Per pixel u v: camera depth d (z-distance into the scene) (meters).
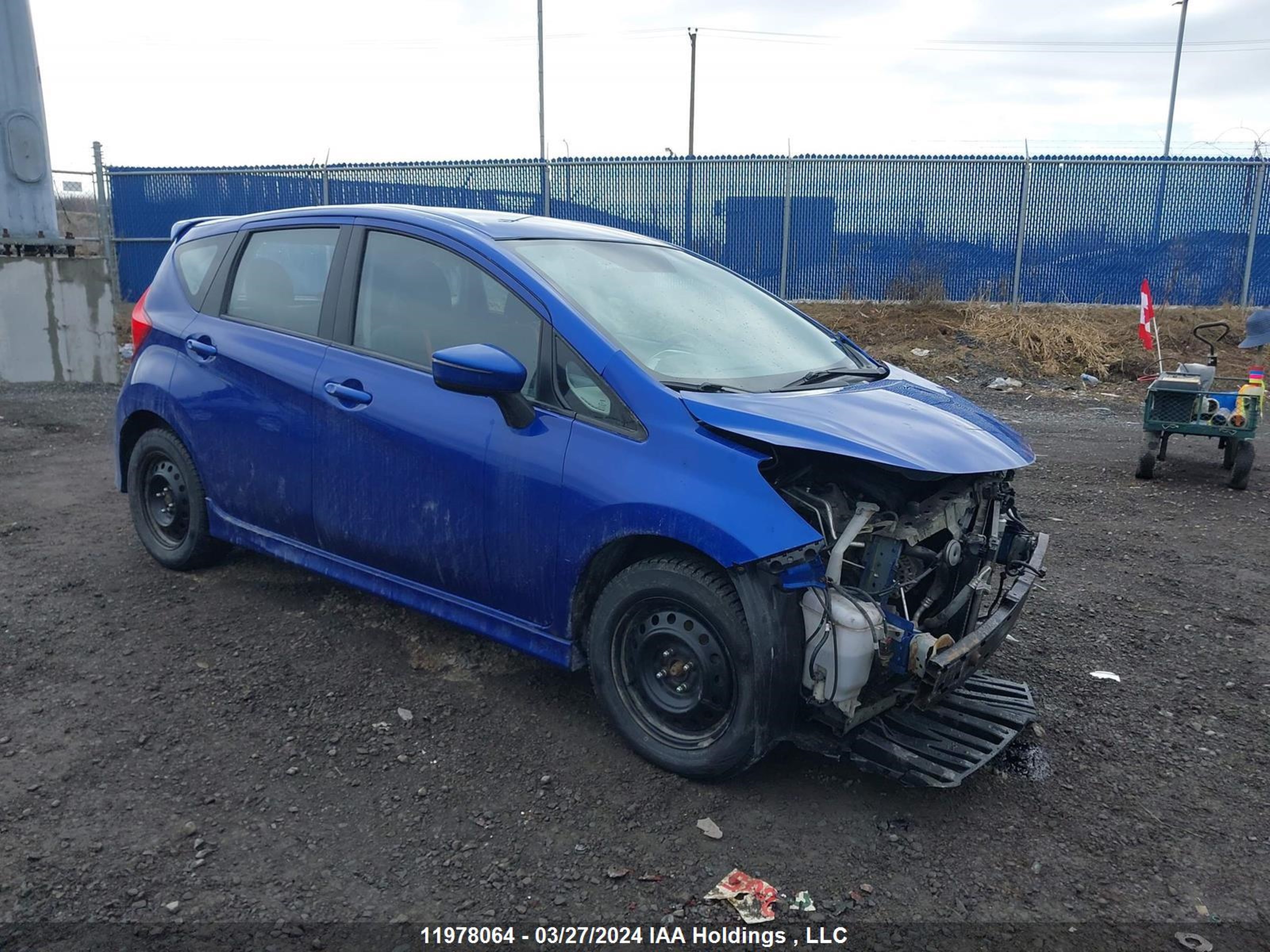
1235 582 5.44
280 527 4.26
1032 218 16.09
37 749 3.28
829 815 3.09
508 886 2.70
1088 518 6.77
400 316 3.86
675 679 3.23
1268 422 10.77
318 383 3.96
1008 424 10.55
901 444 2.99
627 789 3.19
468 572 3.59
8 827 2.85
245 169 16.86
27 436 8.39
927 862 2.88
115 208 17.08
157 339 4.75
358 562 4.01
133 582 4.79
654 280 4.03
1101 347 14.10
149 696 3.68
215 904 2.58
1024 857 2.92
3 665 3.88
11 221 11.18
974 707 3.58
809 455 3.08
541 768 3.30
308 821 2.96
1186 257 16.02
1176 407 7.68
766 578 2.96
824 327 4.60
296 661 4.01
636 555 3.38
